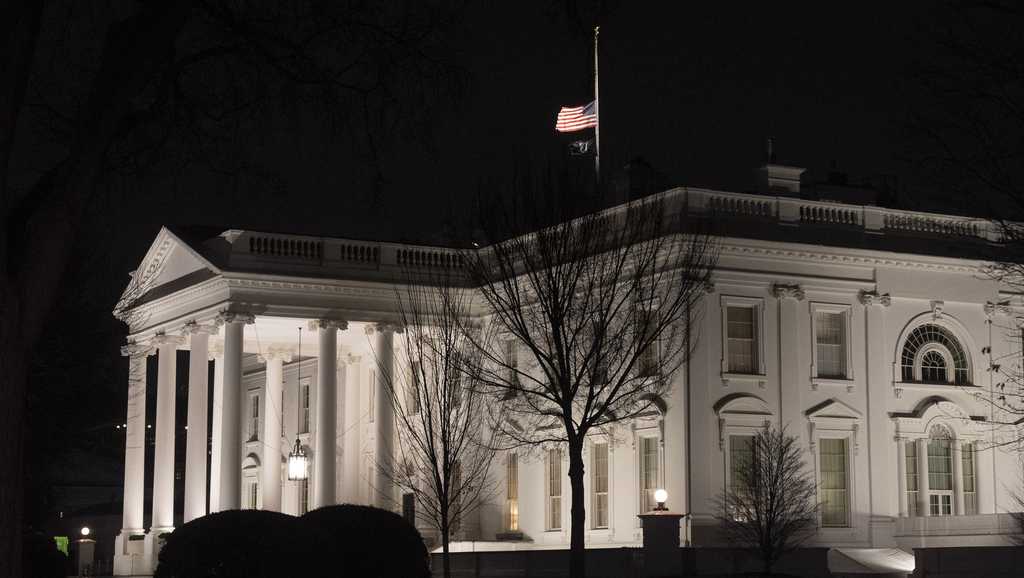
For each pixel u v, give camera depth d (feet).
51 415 300.81
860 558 238.07
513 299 199.21
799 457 239.91
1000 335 267.59
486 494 277.23
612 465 251.19
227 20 91.86
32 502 295.89
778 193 263.08
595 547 250.78
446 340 237.86
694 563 208.23
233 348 274.57
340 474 322.96
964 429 260.21
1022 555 188.44
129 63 72.95
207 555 113.70
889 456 252.21
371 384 316.19
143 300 311.88
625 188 258.37
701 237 228.43
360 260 285.64
